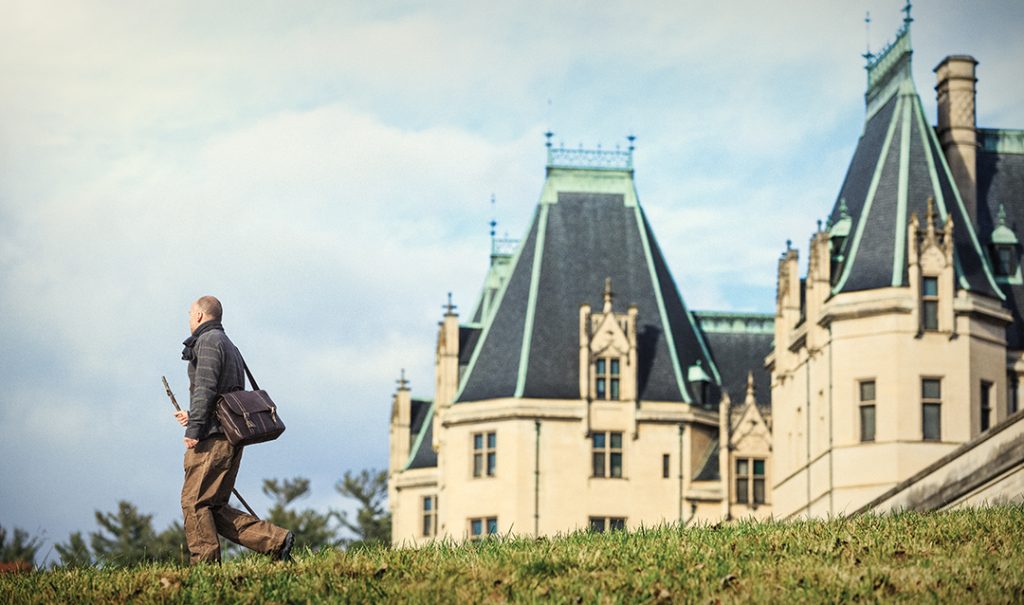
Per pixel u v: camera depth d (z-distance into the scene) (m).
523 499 79.62
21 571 20.97
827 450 66.56
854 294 66.12
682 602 18.33
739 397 88.06
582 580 19.31
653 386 82.50
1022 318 69.75
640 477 80.81
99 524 99.62
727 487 79.69
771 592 18.61
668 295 86.88
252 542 20.06
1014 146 75.19
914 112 70.62
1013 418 37.31
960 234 68.44
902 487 43.12
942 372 65.19
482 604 18.22
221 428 19.72
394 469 92.81
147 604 18.41
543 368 81.62
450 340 83.62
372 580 19.45
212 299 20.19
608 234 86.88
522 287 84.62
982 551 20.91
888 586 18.92
